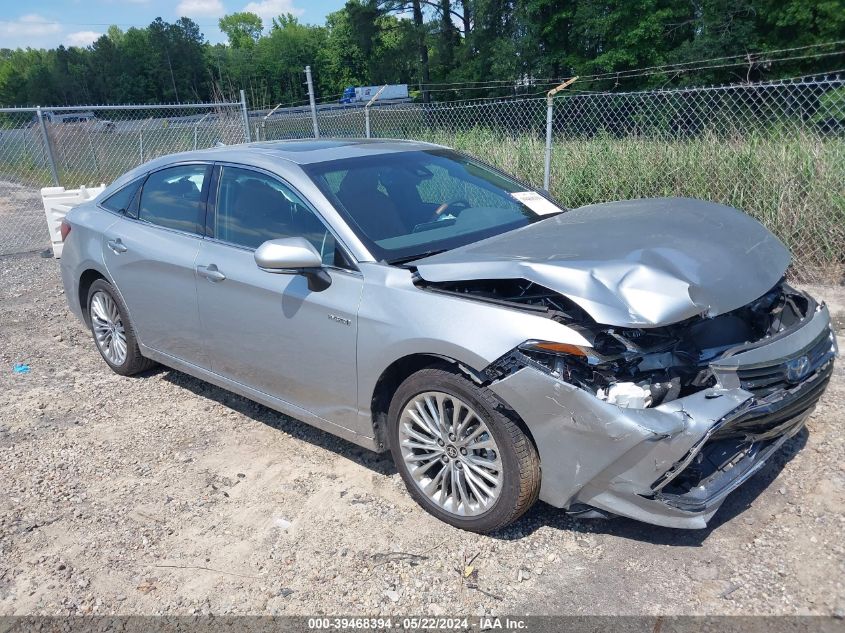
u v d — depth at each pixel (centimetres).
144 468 408
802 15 2561
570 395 278
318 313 355
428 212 388
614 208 393
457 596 290
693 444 268
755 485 344
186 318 438
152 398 503
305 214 376
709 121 832
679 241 318
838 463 355
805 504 327
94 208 529
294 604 294
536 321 287
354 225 360
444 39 4184
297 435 436
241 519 353
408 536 330
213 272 408
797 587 279
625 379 279
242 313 396
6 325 700
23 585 316
